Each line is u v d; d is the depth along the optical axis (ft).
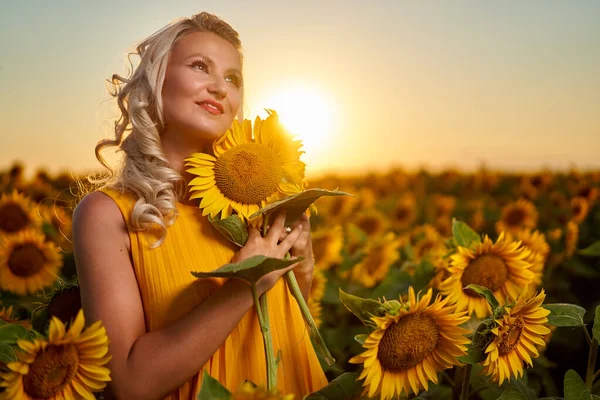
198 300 6.38
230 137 6.65
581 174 33.73
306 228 7.09
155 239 6.41
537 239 12.12
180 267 6.39
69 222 14.85
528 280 8.25
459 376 7.79
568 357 12.28
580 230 21.70
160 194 6.54
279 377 6.75
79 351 5.27
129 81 6.91
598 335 6.73
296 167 6.75
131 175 6.49
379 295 10.02
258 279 5.79
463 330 5.87
